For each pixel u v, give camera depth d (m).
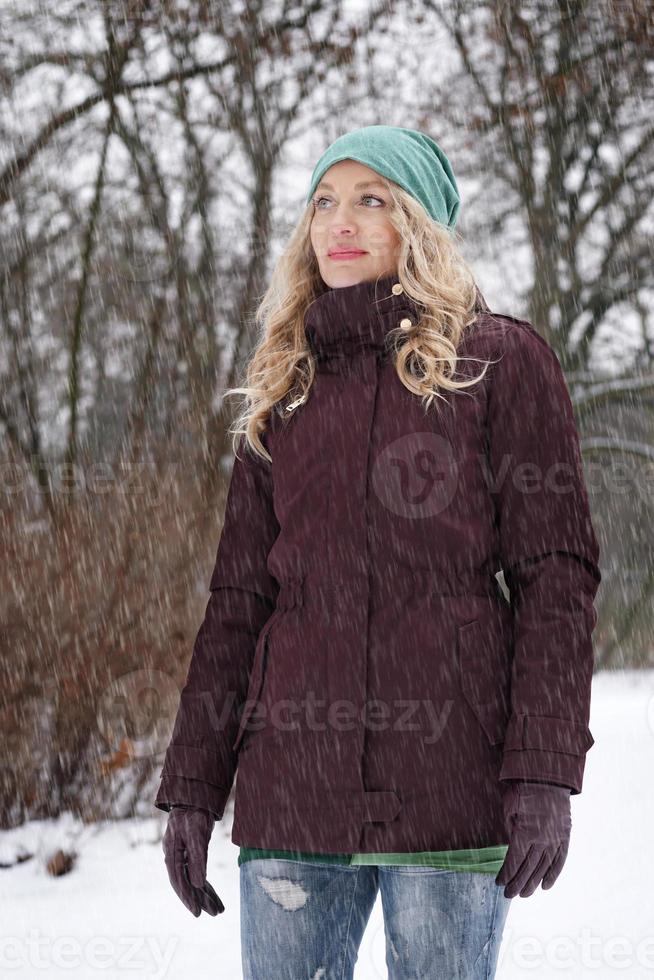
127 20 8.14
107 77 8.13
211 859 5.20
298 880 1.87
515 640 1.83
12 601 6.07
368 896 1.95
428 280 2.01
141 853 5.21
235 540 2.18
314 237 2.20
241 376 7.73
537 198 10.87
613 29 10.61
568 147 11.15
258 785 1.91
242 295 8.13
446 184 2.28
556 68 10.62
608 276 11.37
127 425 7.18
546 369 1.94
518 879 1.70
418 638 1.83
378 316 2.00
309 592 1.92
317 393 2.04
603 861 4.68
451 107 10.20
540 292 10.88
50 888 4.76
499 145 10.60
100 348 7.95
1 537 6.17
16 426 7.40
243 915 1.94
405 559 1.86
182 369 7.79
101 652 6.12
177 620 6.42
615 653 14.93
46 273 7.98
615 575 14.69
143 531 6.54
